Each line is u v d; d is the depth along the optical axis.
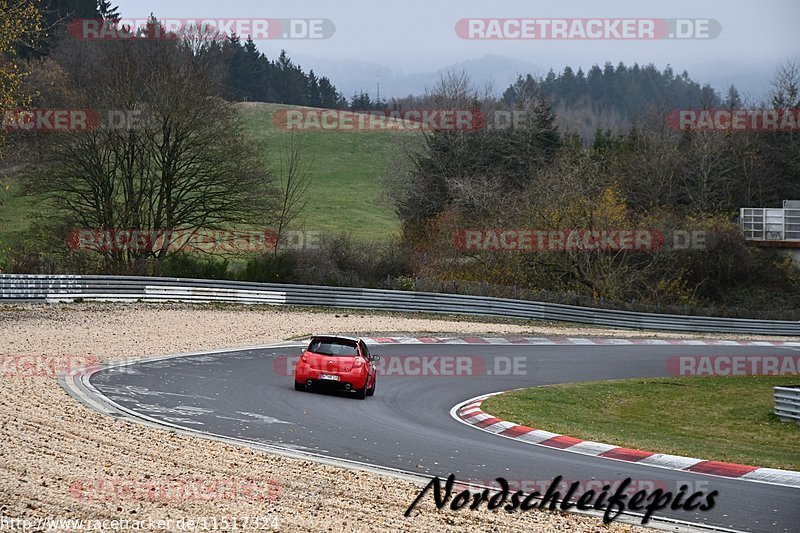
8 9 95.75
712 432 58.91
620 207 149.62
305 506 31.17
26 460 34.34
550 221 144.88
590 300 132.38
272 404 53.19
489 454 42.78
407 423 50.72
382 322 106.31
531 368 83.12
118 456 36.25
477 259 145.00
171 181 124.75
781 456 48.28
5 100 95.38
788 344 118.75
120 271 110.06
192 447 38.97
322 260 121.75
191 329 88.19
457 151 189.50
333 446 42.06
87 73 139.75
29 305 91.88
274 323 97.94
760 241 177.75
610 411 64.69
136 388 54.31
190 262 113.44
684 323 132.75
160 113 122.56
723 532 31.00
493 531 29.80
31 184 118.88
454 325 109.69
